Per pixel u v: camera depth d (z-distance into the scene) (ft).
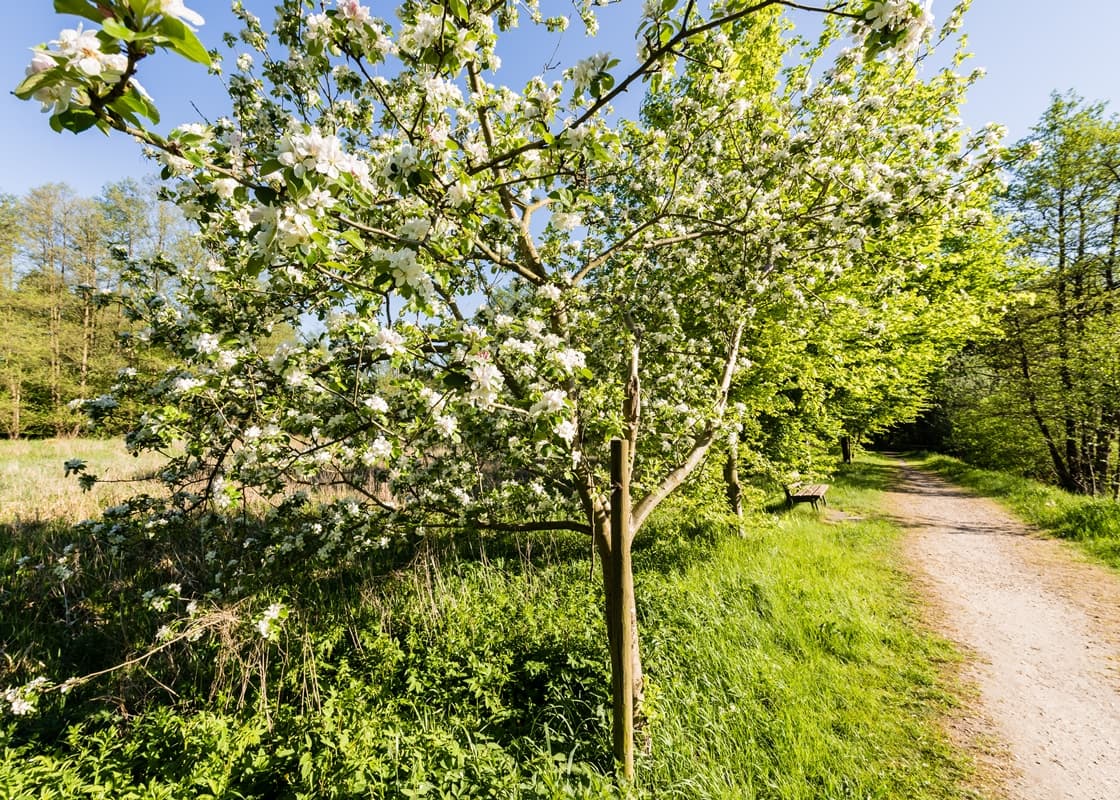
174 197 8.97
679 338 16.12
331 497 21.76
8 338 56.75
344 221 5.82
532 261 11.57
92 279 61.36
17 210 64.85
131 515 12.25
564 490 13.62
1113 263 38.96
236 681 11.93
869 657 15.10
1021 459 50.21
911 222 13.33
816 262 15.69
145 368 36.24
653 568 19.93
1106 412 37.88
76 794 8.59
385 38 7.13
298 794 8.71
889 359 28.17
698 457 13.00
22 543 20.18
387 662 12.64
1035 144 12.43
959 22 14.57
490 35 8.20
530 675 12.46
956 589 21.13
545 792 8.91
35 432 64.13
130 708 11.61
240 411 10.14
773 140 14.75
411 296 6.16
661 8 6.47
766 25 21.06
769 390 23.00
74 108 3.43
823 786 10.27
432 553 19.25
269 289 10.55
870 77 18.30
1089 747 11.71
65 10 3.16
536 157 9.20
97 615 14.79
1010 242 32.76
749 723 11.66
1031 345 41.98
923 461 76.48
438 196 7.89
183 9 3.18
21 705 9.84
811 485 35.04
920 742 11.84
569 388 10.12
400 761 9.44
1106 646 16.33
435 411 8.82
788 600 17.60
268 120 11.30
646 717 10.81
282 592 14.78
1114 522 26.40
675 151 14.40
